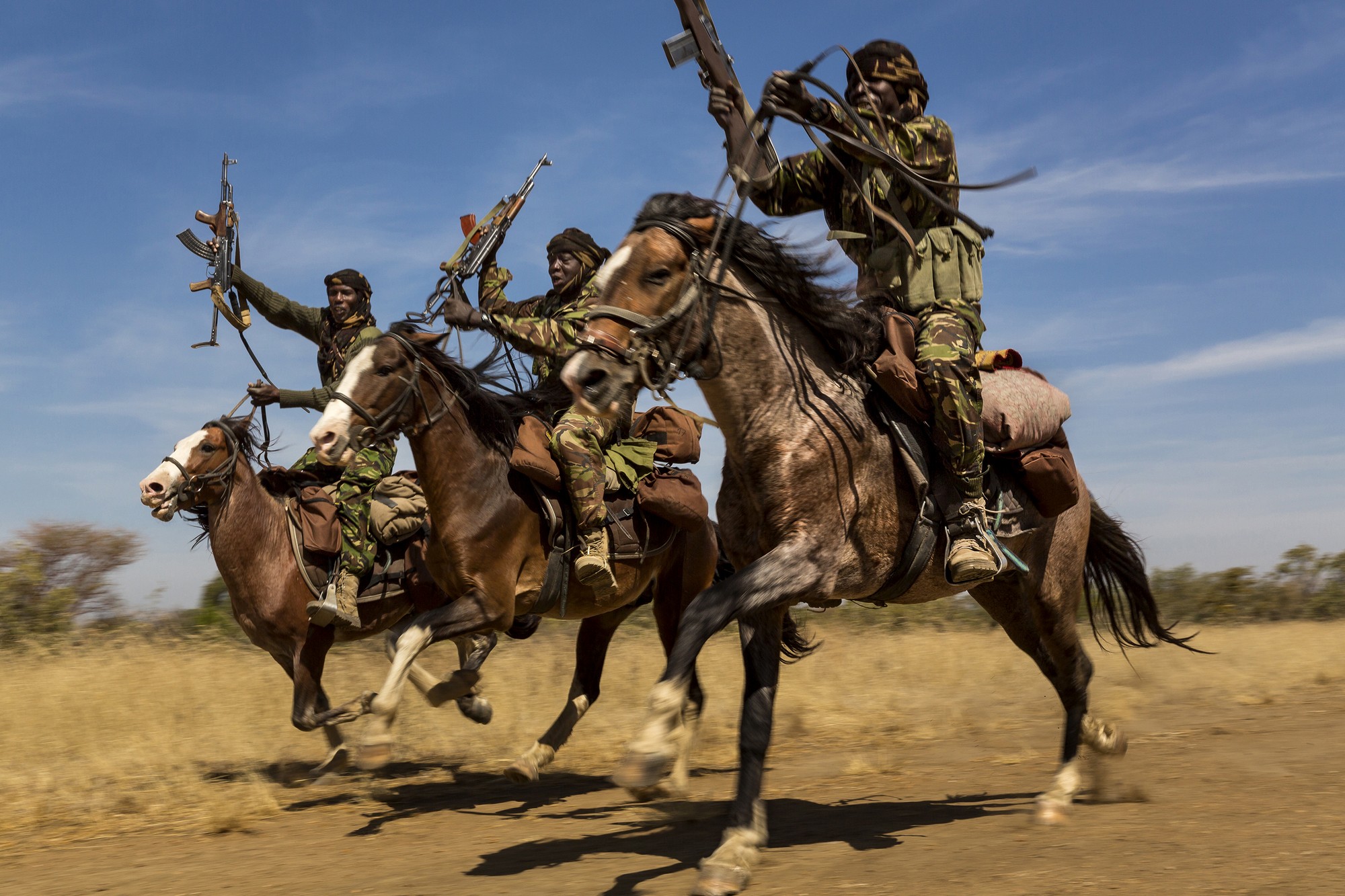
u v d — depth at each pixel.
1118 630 5.74
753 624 4.17
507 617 5.85
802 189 4.79
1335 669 10.65
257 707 8.86
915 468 4.26
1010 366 4.68
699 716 6.46
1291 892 3.51
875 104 4.65
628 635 13.65
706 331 3.98
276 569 6.70
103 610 13.41
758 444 4.07
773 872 4.08
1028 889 3.68
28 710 8.40
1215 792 5.34
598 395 3.85
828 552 4.04
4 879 4.54
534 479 5.94
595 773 6.98
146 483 6.48
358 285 7.14
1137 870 3.84
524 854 4.74
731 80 4.40
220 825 5.43
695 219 4.04
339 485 6.64
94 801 6.04
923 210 4.60
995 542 4.46
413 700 9.07
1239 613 16.89
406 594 6.79
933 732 8.09
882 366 4.24
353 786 6.57
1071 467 4.88
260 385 6.91
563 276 6.29
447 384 5.88
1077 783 5.08
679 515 6.30
